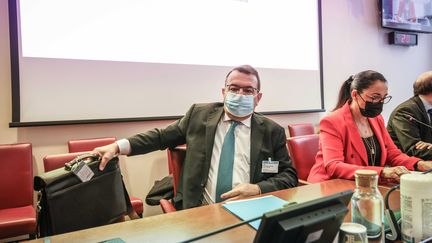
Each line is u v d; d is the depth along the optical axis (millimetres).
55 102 2225
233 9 2859
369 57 3842
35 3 2148
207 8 2736
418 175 750
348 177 1382
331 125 1628
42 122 2184
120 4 2396
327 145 1582
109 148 1166
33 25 2148
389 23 3828
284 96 3188
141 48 2482
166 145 1521
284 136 1568
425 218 709
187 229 823
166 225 853
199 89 2727
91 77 2320
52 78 2209
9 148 2018
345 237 637
